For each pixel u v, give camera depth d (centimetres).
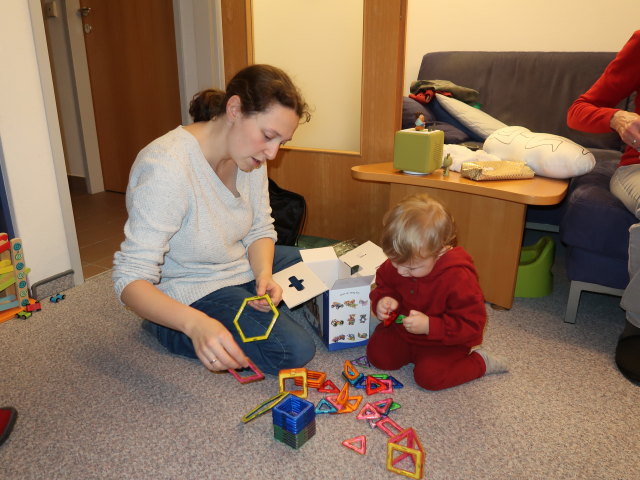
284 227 209
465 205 166
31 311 165
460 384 129
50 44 320
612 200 149
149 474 99
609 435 111
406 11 192
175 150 114
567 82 260
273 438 109
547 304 175
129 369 134
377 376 129
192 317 102
